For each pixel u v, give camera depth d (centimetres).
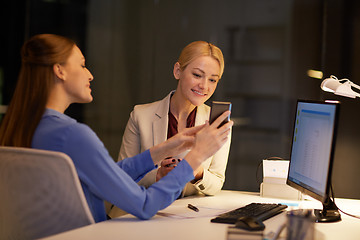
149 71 489
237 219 147
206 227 142
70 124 142
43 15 495
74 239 123
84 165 139
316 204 194
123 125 497
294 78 459
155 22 486
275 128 466
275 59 464
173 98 223
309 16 452
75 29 501
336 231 146
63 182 133
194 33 479
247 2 468
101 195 144
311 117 167
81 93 151
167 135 221
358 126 277
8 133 144
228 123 159
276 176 209
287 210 174
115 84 497
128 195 143
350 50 303
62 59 146
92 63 501
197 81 208
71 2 500
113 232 132
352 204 197
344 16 307
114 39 496
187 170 153
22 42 488
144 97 491
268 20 464
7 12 481
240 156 473
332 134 145
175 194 152
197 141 156
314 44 453
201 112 224
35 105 143
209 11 475
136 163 175
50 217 138
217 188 206
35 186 135
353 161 279
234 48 473
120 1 493
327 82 202
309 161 164
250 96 471
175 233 133
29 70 145
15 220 140
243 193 218
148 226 141
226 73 477
